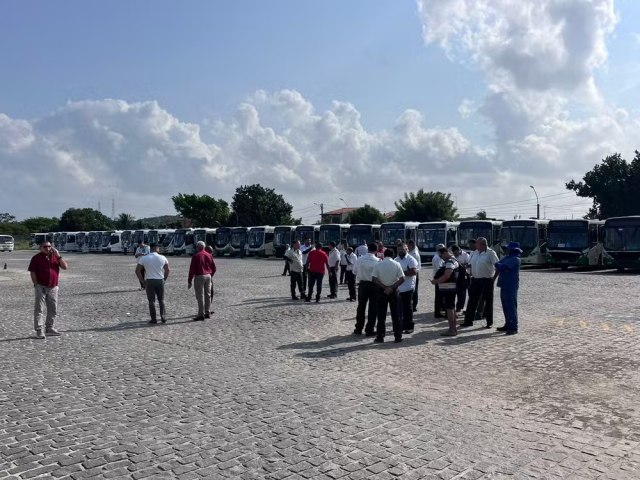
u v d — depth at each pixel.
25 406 7.31
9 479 5.16
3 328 13.67
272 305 18.03
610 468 5.33
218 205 98.69
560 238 34.62
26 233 123.00
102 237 80.69
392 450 5.77
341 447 5.86
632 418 6.75
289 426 6.50
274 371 9.20
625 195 57.31
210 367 9.51
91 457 5.64
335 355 10.43
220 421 6.68
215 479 5.13
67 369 9.38
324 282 26.94
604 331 12.52
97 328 13.68
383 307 11.70
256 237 56.91
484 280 13.29
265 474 5.23
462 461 5.50
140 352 10.80
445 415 6.89
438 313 15.03
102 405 7.35
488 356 10.20
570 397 7.64
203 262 14.93
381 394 7.82
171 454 5.70
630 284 24.34
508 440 6.05
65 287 24.86
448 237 40.91
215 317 15.43
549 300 18.56
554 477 5.14
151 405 7.33
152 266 14.24
